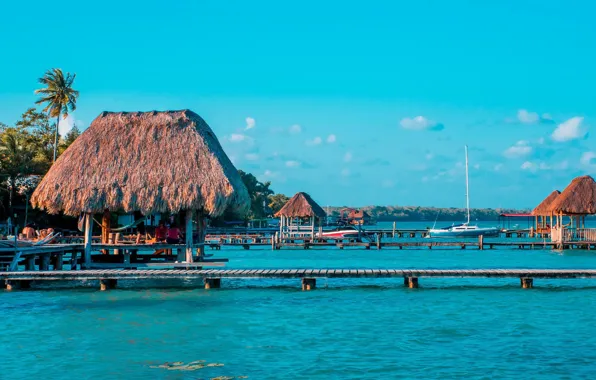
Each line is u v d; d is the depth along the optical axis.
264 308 21.73
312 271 26.73
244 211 30.31
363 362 14.38
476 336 17.12
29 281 27.09
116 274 26.02
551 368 13.88
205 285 26.73
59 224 63.53
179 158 28.42
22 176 64.00
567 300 23.52
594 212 58.31
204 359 14.72
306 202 66.94
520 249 61.47
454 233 86.38
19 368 14.00
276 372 13.60
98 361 14.55
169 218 36.50
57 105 67.12
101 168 28.41
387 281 29.53
